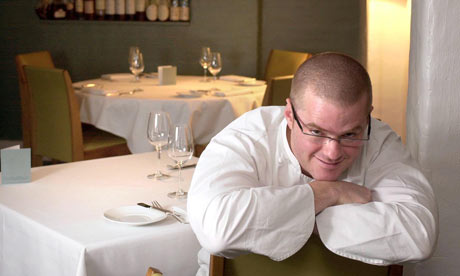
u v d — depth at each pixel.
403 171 1.59
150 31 6.05
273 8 6.00
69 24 6.04
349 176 1.61
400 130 3.72
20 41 6.11
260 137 1.61
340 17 5.75
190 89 4.57
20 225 1.91
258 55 6.12
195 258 1.86
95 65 6.11
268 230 1.39
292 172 1.59
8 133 6.27
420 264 2.13
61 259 1.75
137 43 6.07
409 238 1.41
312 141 1.43
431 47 2.01
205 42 6.06
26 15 6.06
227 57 6.09
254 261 1.50
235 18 6.01
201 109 4.08
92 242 1.69
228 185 1.47
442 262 2.11
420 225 1.43
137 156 2.67
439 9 1.98
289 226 1.40
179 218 1.89
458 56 2.00
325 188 1.46
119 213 1.90
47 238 1.79
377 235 1.40
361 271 1.50
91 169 2.45
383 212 1.43
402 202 1.49
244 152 1.57
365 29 3.78
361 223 1.41
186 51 6.08
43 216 1.89
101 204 2.02
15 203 2.01
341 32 5.77
